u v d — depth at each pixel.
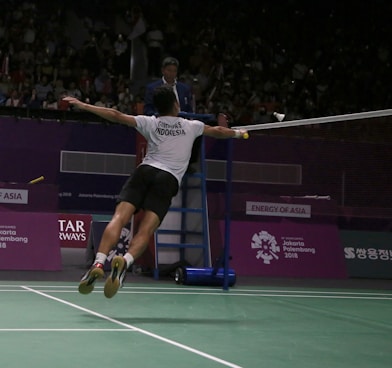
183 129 6.07
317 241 11.03
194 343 4.84
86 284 5.50
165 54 21.59
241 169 14.19
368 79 22.11
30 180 14.27
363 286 9.95
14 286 8.09
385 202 13.27
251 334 5.32
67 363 4.06
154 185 5.88
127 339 4.88
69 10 22.05
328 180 13.73
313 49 22.95
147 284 8.90
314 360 4.41
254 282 9.70
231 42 22.39
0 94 17.16
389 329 5.81
